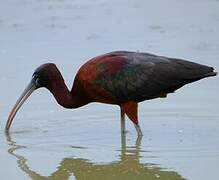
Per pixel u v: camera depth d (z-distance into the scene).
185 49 19.73
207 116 15.14
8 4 25.64
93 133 14.51
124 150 13.46
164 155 13.07
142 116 15.38
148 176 12.33
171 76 14.10
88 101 14.61
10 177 12.33
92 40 21.06
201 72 14.06
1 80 17.58
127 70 14.32
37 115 15.56
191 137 13.98
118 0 25.98
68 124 15.05
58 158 13.20
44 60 19.16
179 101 16.06
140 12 24.16
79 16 23.89
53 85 14.56
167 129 14.57
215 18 22.89
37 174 12.49
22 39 21.52
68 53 19.80
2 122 15.14
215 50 19.53
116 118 15.44
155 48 19.92
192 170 12.29
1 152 13.52
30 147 13.77
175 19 23.06
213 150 13.20
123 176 12.40
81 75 14.35
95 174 12.55
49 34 21.92
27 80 17.52
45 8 25.11
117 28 22.30
